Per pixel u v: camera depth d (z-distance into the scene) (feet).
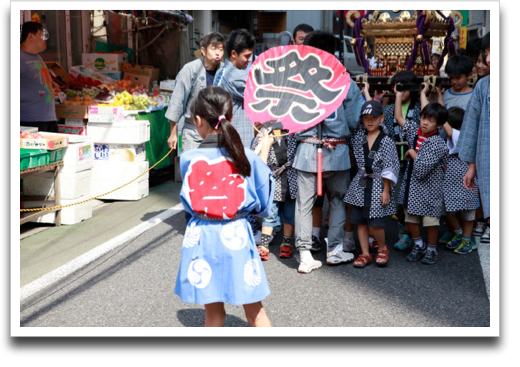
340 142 15.65
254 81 14.30
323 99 13.98
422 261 16.70
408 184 16.78
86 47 33.73
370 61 23.80
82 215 20.83
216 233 9.29
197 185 9.32
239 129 18.20
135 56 35.35
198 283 9.27
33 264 15.94
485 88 13.03
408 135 17.26
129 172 24.40
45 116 21.15
